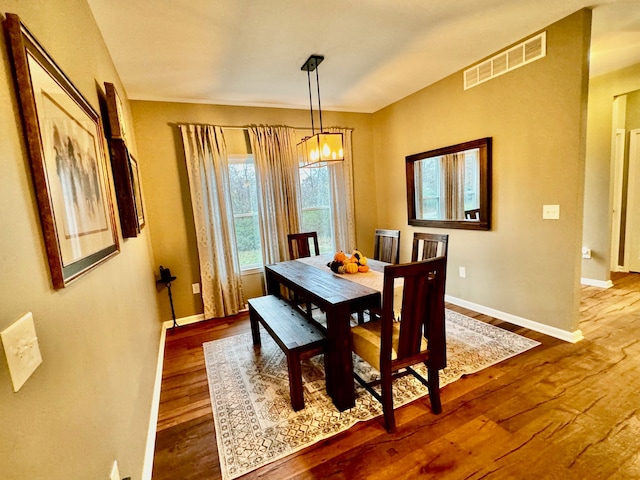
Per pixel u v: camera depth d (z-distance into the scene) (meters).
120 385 1.34
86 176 1.20
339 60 2.88
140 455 1.54
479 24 2.43
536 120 2.69
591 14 2.36
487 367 2.36
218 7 1.99
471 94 3.20
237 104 3.82
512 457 1.58
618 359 2.35
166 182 3.55
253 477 1.57
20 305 0.65
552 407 1.90
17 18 0.76
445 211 3.66
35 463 0.65
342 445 1.73
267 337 3.20
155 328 2.88
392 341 1.88
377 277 2.45
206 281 3.72
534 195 2.78
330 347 2.02
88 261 1.10
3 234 0.62
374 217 4.83
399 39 2.57
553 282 2.73
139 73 2.80
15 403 0.60
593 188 3.93
